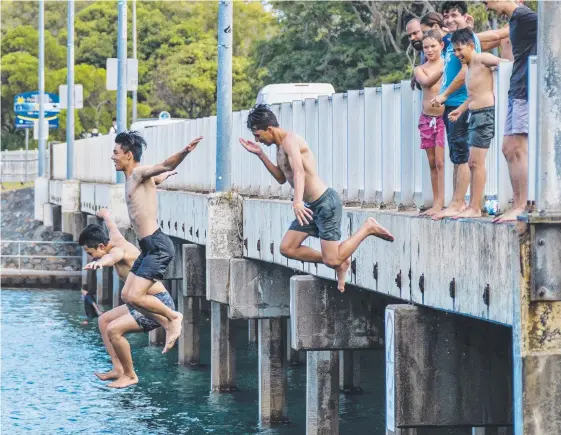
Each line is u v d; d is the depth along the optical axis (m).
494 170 17.58
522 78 15.29
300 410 32.66
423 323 18.11
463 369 18.17
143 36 117.50
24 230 74.44
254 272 29.80
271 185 28.38
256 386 36.28
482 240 15.70
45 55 115.69
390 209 20.41
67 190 62.12
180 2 123.69
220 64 30.64
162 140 40.94
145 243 19.23
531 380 13.89
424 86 18.08
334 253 17.44
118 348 19.52
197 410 33.22
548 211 13.77
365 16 67.19
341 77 66.50
